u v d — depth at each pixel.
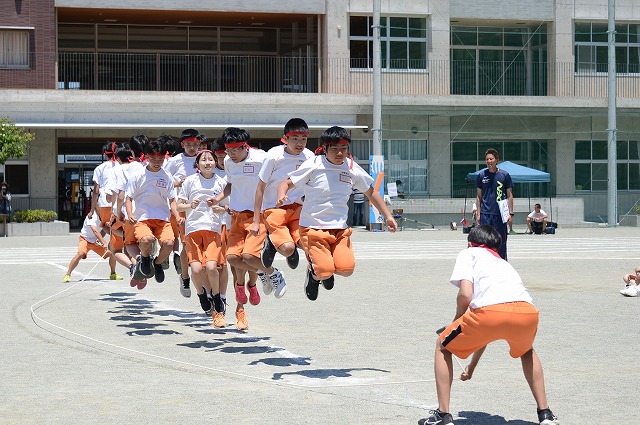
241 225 10.22
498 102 41.12
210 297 11.38
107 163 15.63
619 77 43.75
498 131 42.75
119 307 13.30
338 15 40.06
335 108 39.59
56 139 37.97
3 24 36.97
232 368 8.70
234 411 6.95
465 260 6.50
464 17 42.16
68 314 12.57
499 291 6.32
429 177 41.88
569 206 42.44
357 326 11.30
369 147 40.62
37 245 27.78
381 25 41.19
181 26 42.28
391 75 41.28
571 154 43.31
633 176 44.19
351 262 8.46
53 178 37.91
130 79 41.28
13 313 12.65
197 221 10.98
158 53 41.78
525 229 38.91
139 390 7.75
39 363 9.02
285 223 9.35
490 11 42.34
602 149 43.81
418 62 41.69
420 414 6.80
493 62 43.59
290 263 9.46
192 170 12.03
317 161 8.45
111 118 37.31
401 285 16.06
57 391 7.73
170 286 16.16
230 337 10.56
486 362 8.84
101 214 15.74
